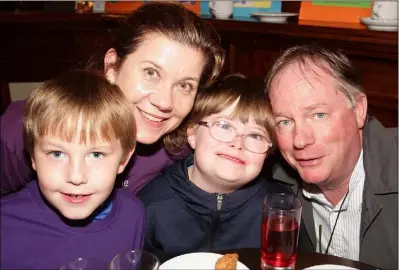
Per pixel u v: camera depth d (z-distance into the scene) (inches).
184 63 59.1
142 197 68.3
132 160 71.1
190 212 66.7
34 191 56.9
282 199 54.5
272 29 98.0
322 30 90.1
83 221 57.7
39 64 134.8
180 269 47.6
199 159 63.9
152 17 60.6
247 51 109.7
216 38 63.5
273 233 49.1
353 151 63.5
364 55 89.6
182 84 61.0
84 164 52.2
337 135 60.4
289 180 70.4
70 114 51.3
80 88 54.1
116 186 70.9
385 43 83.0
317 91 58.9
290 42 99.0
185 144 71.1
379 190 62.9
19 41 131.0
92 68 67.9
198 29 60.5
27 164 65.1
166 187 68.2
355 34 85.9
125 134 55.1
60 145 51.2
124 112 55.1
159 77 59.7
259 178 70.9
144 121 62.4
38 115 52.1
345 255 68.9
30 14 127.0
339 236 68.4
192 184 65.8
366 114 67.3
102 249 57.6
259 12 109.0
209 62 63.2
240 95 62.4
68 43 134.8
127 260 46.1
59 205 53.3
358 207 66.0
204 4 117.6
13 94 136.9
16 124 64.9
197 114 64.6
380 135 65.5
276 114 61.6
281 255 49.2
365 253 65.4
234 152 62.2
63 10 135.0
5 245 54.9
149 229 66.6
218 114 63.0
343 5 96.9
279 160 71.2
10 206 55.9
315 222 71.0
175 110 61.9
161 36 58.6
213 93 63.7
